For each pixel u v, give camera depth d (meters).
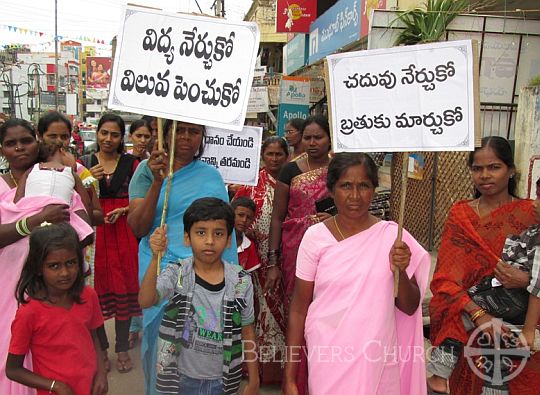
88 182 3.77
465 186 6.41
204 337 2.44
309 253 2.43
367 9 8.95
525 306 2.59
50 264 2.40
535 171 4.91
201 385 2.47
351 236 2.37
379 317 2.26
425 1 7.36
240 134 4.52
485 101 7.20
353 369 2.24
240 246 3.82
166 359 2.41
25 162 3.09
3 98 36.69
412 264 2.39
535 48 7.07
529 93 5.36
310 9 14.20
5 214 2.88
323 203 3.50
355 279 2.29
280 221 3.78
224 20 2.65
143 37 2.67
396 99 2.48
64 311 2.50
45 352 2.47
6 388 2.71
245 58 2.65
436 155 6.57
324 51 11.97
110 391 3.92
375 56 2.49
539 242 2.49
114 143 4.57
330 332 2.31
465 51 2.39
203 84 2.66
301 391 2.58
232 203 3.83
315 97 12.54
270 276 3.72
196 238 2.41
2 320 2.79
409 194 7.16
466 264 2.74
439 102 2.43
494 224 2.70
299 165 3.72
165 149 3.03
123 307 4.30
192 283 2.45
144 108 2.67
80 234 3.03
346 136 2.54
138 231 2.89
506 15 7.67
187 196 2.93
